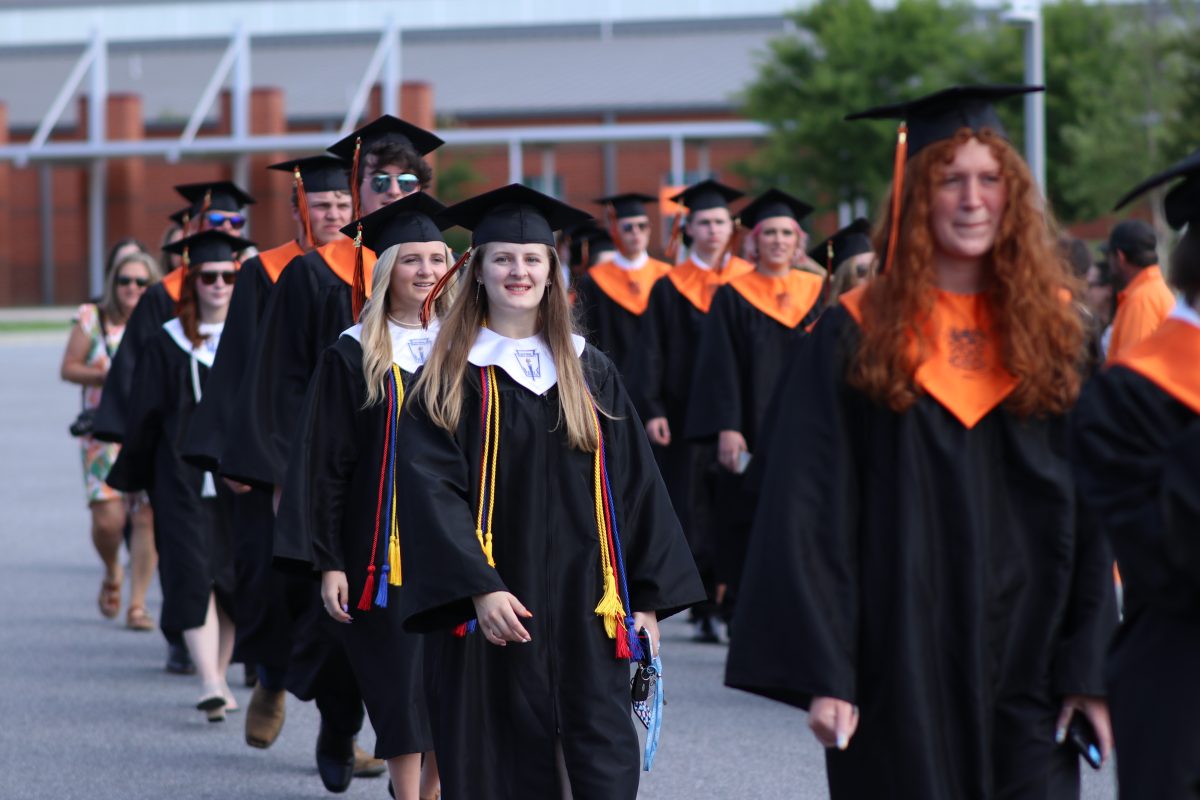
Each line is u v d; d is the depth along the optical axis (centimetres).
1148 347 775
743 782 1600
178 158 13175
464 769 1090
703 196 2570
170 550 1936
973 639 885
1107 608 896
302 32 16988
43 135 14175
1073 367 902
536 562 1098
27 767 1680
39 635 2378
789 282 2389
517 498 1101
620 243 2942
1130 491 755
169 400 1991
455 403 1105
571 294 1303
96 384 2442
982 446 899
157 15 18375
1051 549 900
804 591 884
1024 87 898
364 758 1639
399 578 1323
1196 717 742
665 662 2222
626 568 1140
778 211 2372
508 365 1120
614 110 14500
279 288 1647
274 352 1633
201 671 1892
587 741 1088
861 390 895
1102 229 9825
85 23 18638
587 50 15950
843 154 8762
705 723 1853
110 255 2544
